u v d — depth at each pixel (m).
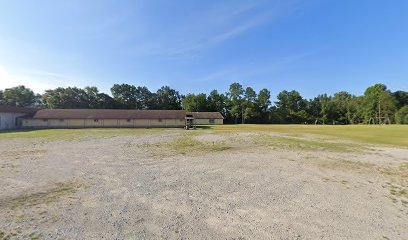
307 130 32.84
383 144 15.83
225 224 4.07
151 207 4.81
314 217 4.40
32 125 40.03
